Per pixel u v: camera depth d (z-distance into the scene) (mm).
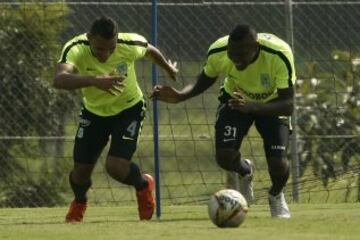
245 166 30500
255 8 41156
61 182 39875
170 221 28234
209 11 40938
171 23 40938
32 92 40062
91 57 27766
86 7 40938
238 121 28750
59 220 29938
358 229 24562
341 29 41062
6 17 40312
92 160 28922
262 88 28188
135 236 22938
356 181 39719
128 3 38625
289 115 27750
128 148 28422
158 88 29250
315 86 40875
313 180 39531
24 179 39719
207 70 28891
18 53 40156
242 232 23703
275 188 28812
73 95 40156
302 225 25656
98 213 33094
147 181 29250
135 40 28453
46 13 40531
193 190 40406
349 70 40969
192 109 40875
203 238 22312
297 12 41094
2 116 39844
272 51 27688
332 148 40156
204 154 40875
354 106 40875
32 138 38094
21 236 23422
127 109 28531
